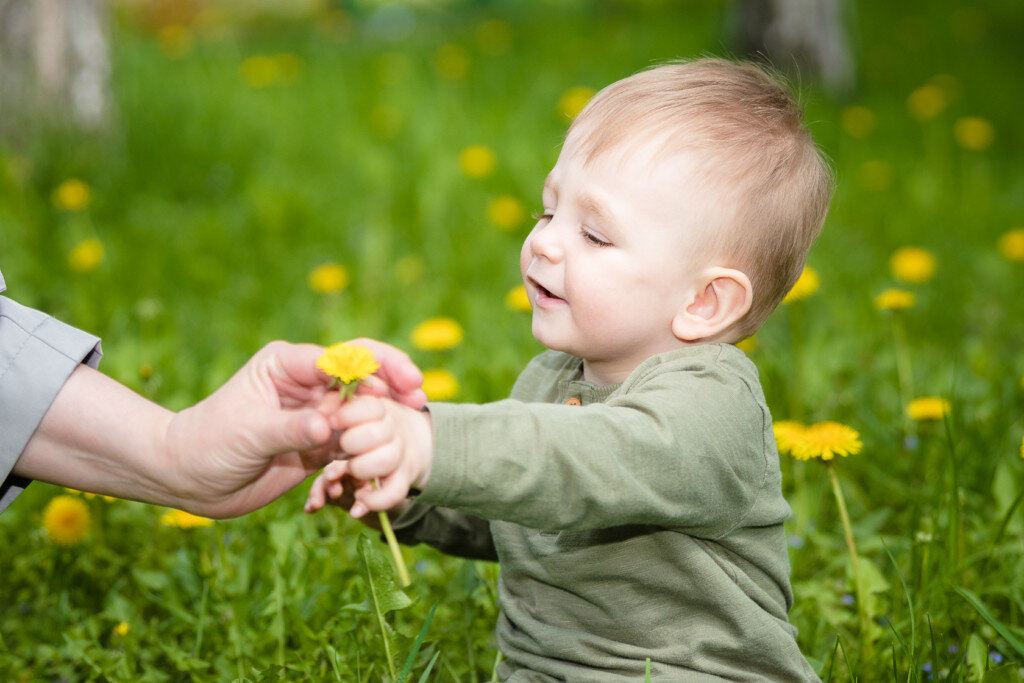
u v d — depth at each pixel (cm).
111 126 270
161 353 165
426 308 201
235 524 135
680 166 107
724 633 106
